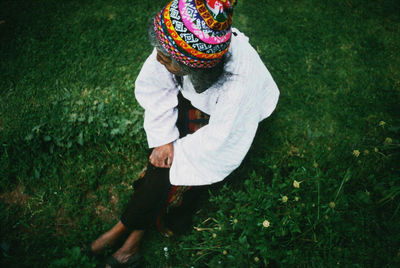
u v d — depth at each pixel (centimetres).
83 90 270
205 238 196
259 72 152
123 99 262
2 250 215
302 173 199
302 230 191
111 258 204
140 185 188
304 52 287
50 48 292
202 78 135
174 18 113
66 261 186
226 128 152
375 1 318
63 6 317
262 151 243
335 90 268
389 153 234
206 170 170
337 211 189
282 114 257
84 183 241
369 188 219
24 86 272
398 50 289
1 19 309
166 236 212
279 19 305
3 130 251
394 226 204
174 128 176
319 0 319
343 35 296
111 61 284
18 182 243
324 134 249
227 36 118
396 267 193
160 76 162
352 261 195
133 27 303
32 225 229
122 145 245
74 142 245
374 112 257
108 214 234
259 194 191
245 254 184
